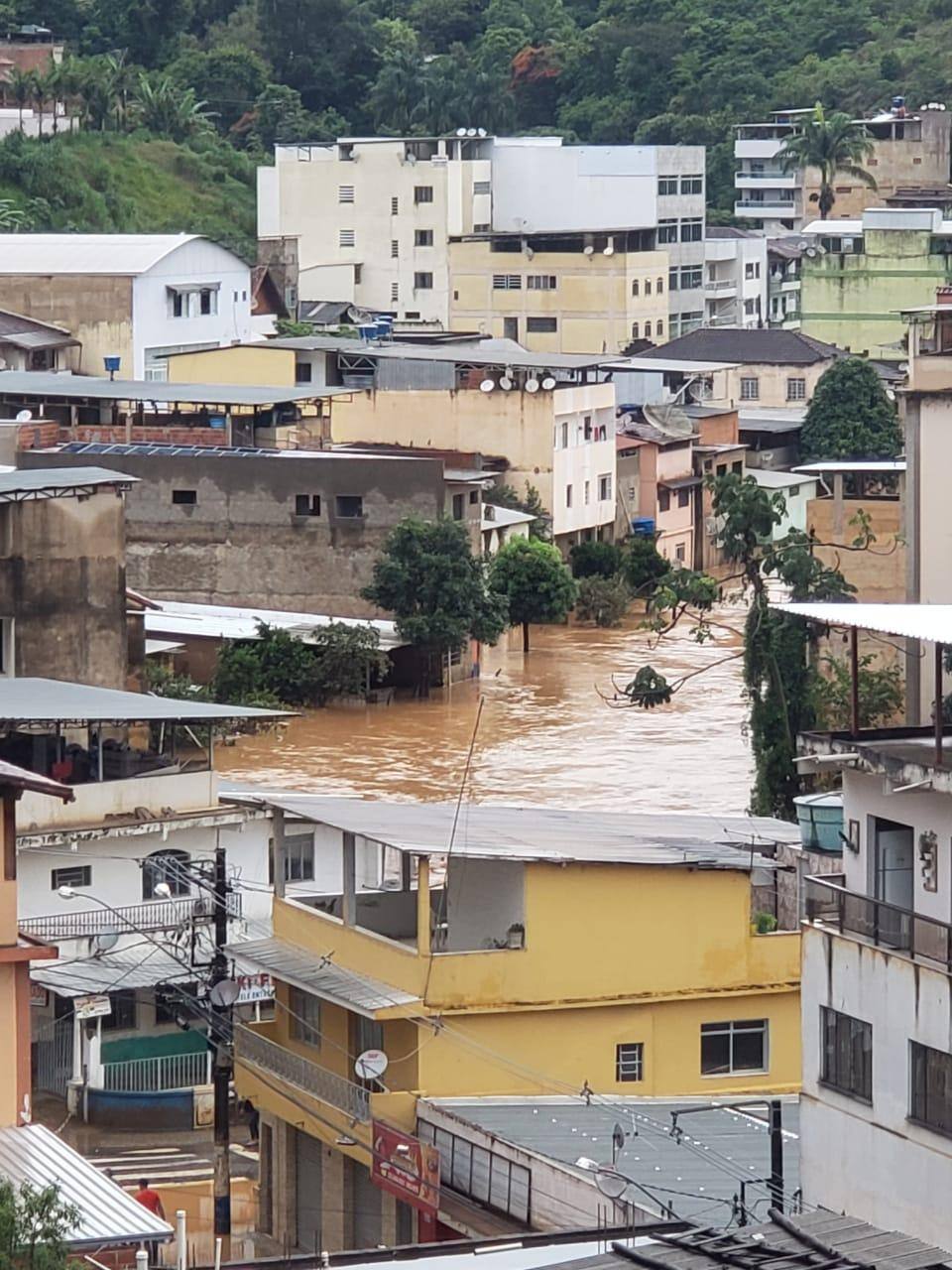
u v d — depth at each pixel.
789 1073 39.47
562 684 88.88
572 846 39.31
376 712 83.81
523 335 147.12
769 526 63.91
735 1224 31.73
